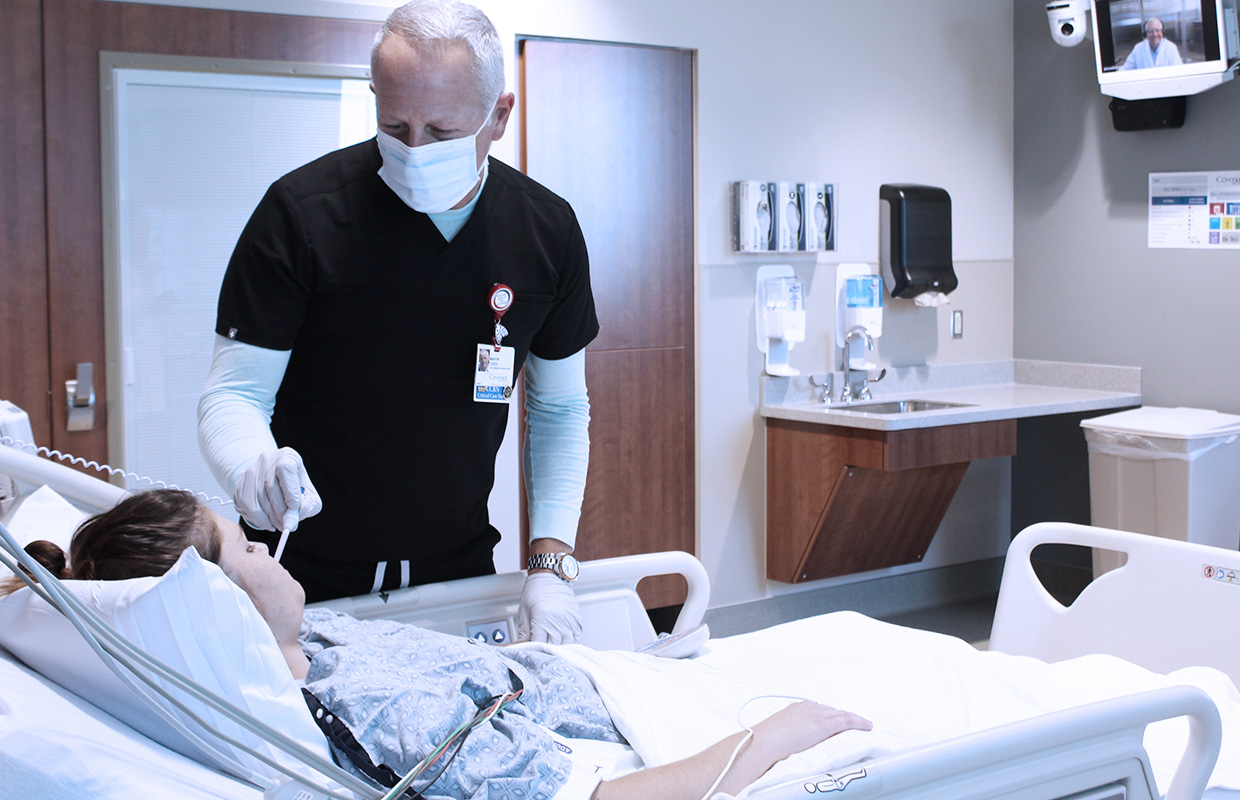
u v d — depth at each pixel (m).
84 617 0.79
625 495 3.53
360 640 1.33
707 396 3.64
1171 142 3.76
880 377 3.89
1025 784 1.19
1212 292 3.67
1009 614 2.16
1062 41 3.78
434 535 1.73
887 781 1.06
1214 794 1.41
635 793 1.14
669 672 1.60
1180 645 1.95
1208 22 3.40
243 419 1.46
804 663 1.74
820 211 3.76
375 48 1.39
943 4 4.08
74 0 2.68
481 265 1.61
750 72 3.65
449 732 1.14
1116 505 3.47
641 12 3.43
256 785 1.08
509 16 3.21
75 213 2.73
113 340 2.79
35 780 0.89
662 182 3.53
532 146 3.30
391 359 1.59
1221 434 3.34
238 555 1.26
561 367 1.84
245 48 2.88
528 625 1.68
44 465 1.59
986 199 4.26
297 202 1.52
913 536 3.90
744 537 3.76
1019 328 4.36
